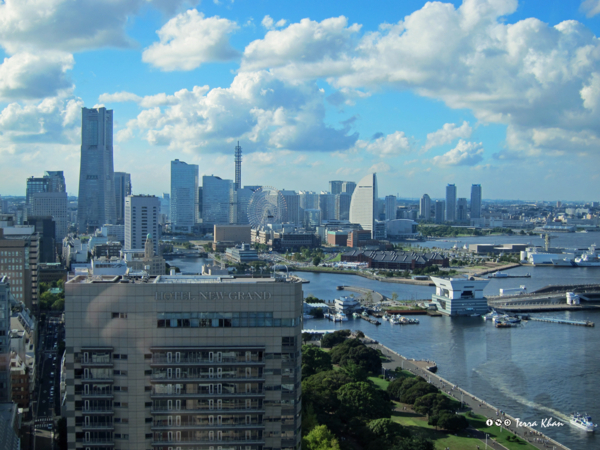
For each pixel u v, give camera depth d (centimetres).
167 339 16488
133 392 16475
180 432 16438
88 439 16462
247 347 16538
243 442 16550
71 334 16350
